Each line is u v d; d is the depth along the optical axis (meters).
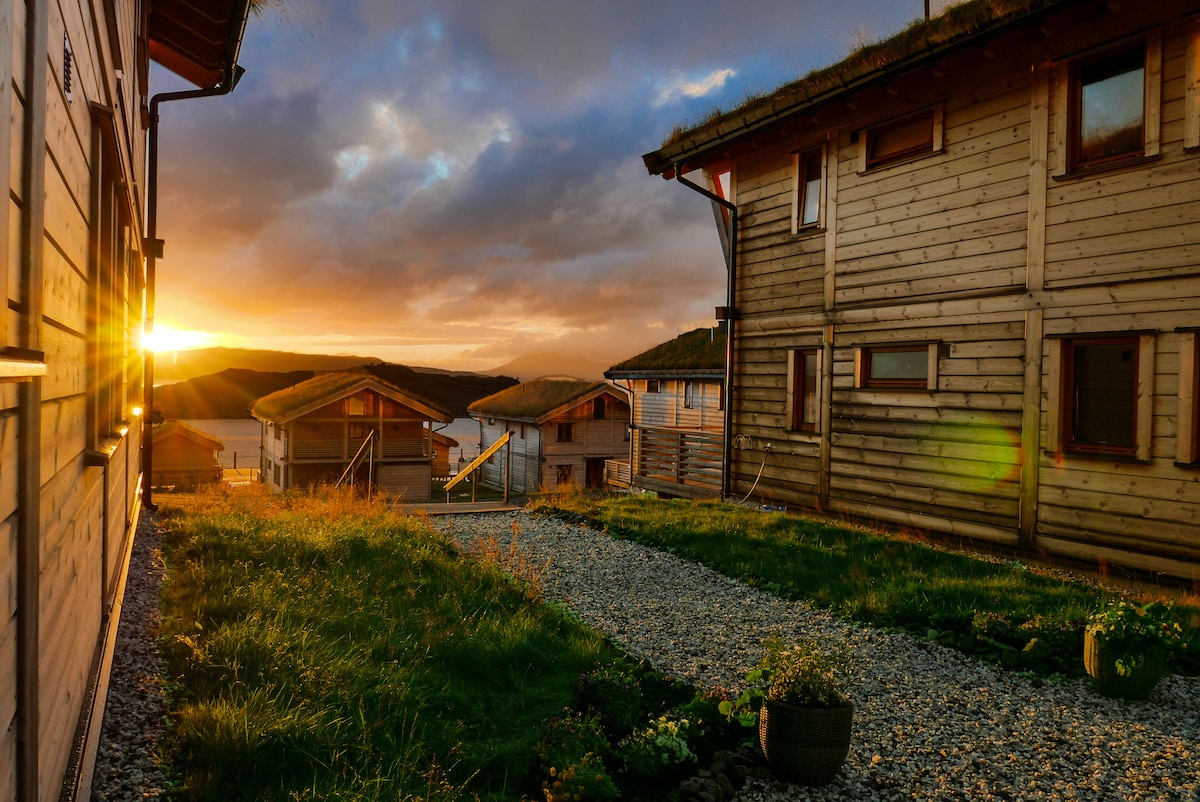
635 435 26.09
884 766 4.33
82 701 3.35
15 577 1.82
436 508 14.53
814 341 12.12
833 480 11.76
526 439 38.06
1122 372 8.33
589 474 37.50
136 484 8.84
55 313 2.36
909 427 10.57
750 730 4.68
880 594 7.59
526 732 4.30
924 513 10.34
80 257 3.07
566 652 5.73
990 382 9.52
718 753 4.25
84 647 3.40
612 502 14.28
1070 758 4.44
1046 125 8.95
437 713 4.41
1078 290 8.57
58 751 2.61
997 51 9.35
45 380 2.18
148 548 7.27
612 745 4.31
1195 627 6.41
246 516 9.59
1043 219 8.94
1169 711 5.14
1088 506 8.47
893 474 10.80
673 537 10.62
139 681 4.14
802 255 12.38
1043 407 8.92
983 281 9.61
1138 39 8.09
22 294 1.81
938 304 10.14
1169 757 4.45
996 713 5.11
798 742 4.03
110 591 4.93
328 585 6.51
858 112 11.34
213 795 3.19
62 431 2.57
